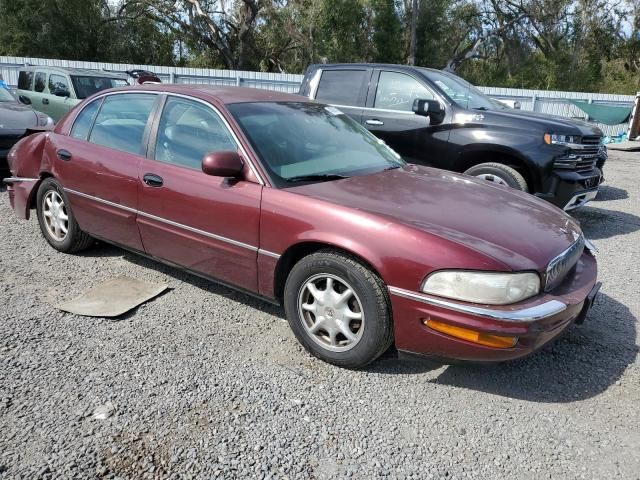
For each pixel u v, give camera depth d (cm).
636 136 1680
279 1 3020
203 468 251
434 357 303
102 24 2981
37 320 379
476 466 260
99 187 446
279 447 266
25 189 520
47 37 2753
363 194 348
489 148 629
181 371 326
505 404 309
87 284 442
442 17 3184
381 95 703
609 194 946
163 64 3409
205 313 402
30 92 1214
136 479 243
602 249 608
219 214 367
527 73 3547
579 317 334
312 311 339
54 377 314
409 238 299
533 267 293
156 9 3158
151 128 420
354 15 2825
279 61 3278
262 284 360
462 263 286
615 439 283
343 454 264
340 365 334
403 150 683
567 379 336
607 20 3525
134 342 357
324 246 333
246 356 346
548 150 607
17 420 277
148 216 413
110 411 287
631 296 467
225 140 377
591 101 1914
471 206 349
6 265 475
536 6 3297
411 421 291
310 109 444
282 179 355
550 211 379
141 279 456
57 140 488
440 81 689
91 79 1164
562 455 270
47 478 241
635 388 328
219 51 3319
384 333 312
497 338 283
